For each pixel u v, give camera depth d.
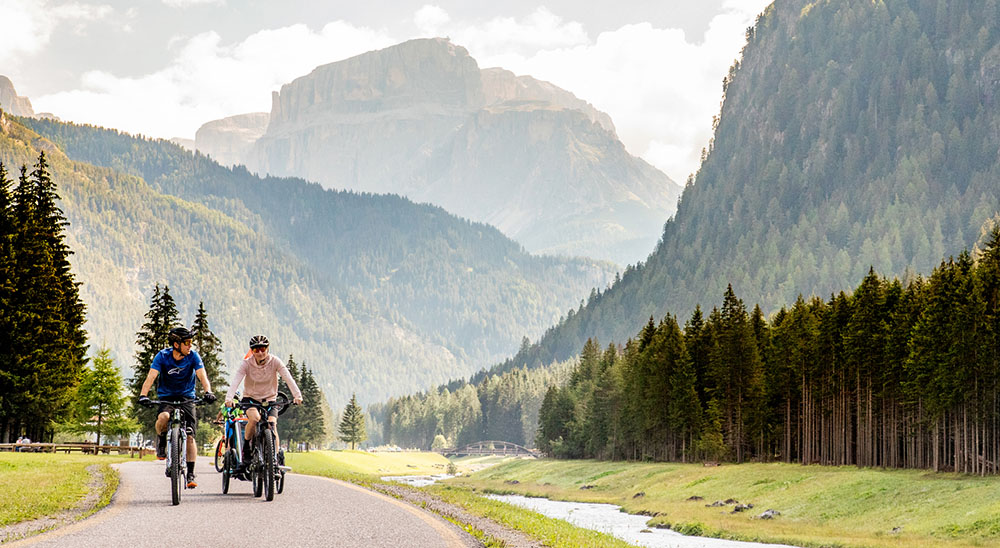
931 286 74.44
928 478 67.12
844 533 53.09
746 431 101.62
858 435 84.19
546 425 161.62
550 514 63.38
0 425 57.00
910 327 78.25
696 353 113.31
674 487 90.25
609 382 136.38
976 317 70.31
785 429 99.69
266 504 15.94
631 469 111.62
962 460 73.25
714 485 85.25
